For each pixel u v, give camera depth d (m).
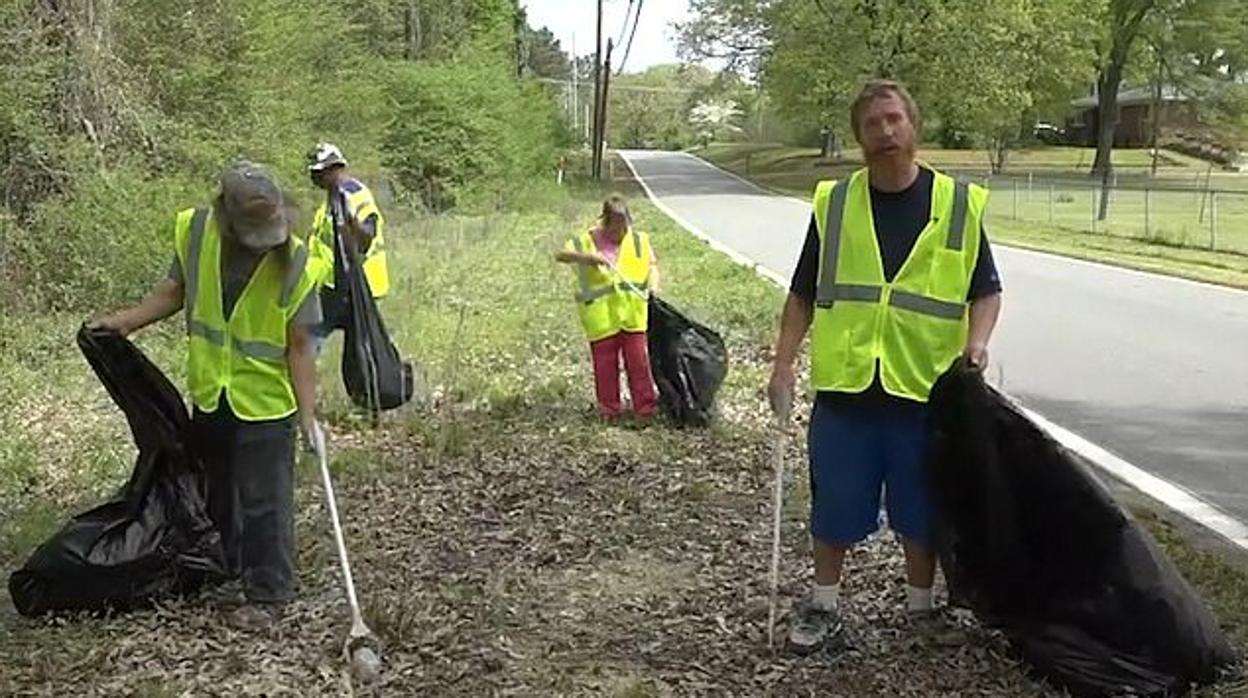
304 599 5.55
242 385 5.38
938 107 53.16
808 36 53.78
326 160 9.01
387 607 5.34
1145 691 4.49
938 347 4.78
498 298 16.27
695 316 14.23
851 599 5.52
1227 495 7.68
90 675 4.82
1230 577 5.80
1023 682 4.66
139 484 5.48
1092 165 66.75
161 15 17.23
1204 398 10.67
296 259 5.37
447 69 35.38
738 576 5.88
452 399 9.93
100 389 10.35
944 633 5.03
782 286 17.83
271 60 19.30
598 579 5.87
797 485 7.49
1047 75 56.28
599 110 59.94
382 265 10.17
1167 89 72.75
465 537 6.51
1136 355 12.79
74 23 15.22
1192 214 36.19
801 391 10.26
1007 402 4.70
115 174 14.40
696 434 8.88
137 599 5.41
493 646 5.03
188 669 4.84
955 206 4.78
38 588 5.32
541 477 7.68
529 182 40.94
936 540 4.91
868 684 4.67
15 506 7.21
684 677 4.75
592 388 10.45
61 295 13.70
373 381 8.60
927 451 4.81
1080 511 4.64
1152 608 4.55
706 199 45.28
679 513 6.93
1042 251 24.83
